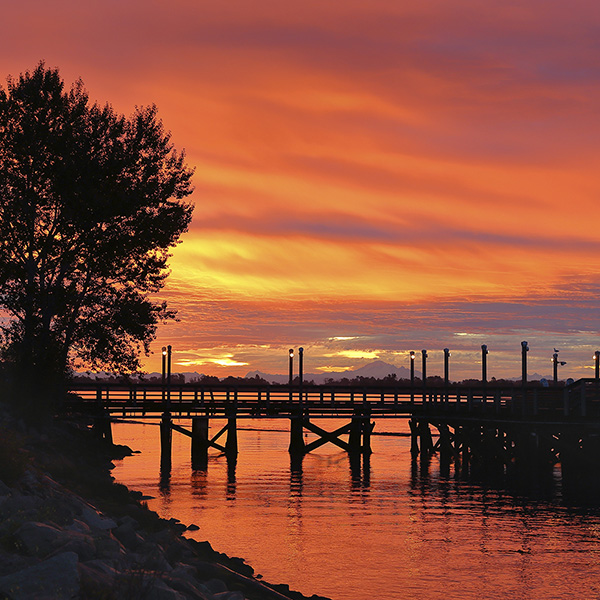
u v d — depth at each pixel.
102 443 52.78
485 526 29.06
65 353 40.81
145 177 41.16
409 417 59.09
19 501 15.33
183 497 35.12
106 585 12.00
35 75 40.56
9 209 39.38
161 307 43.12
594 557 24.30
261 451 61.38
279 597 17.55
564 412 42.78
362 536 27.12
